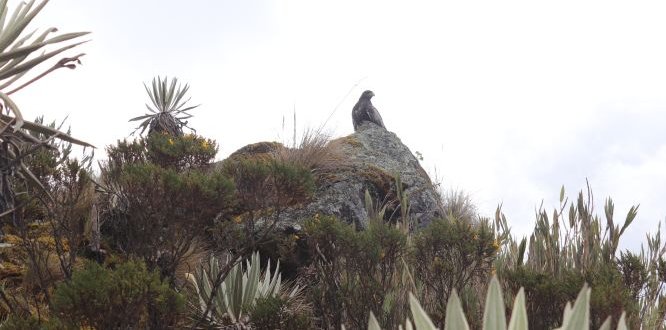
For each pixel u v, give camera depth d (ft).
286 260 21.50
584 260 17.90
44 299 16.39
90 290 11.27
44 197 16.90
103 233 19.29
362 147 31.60
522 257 17.60
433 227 17.81
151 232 15.53
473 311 15.97
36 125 14.49
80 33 14.53
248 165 16.31
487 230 17.98
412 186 29.30
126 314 11.64
